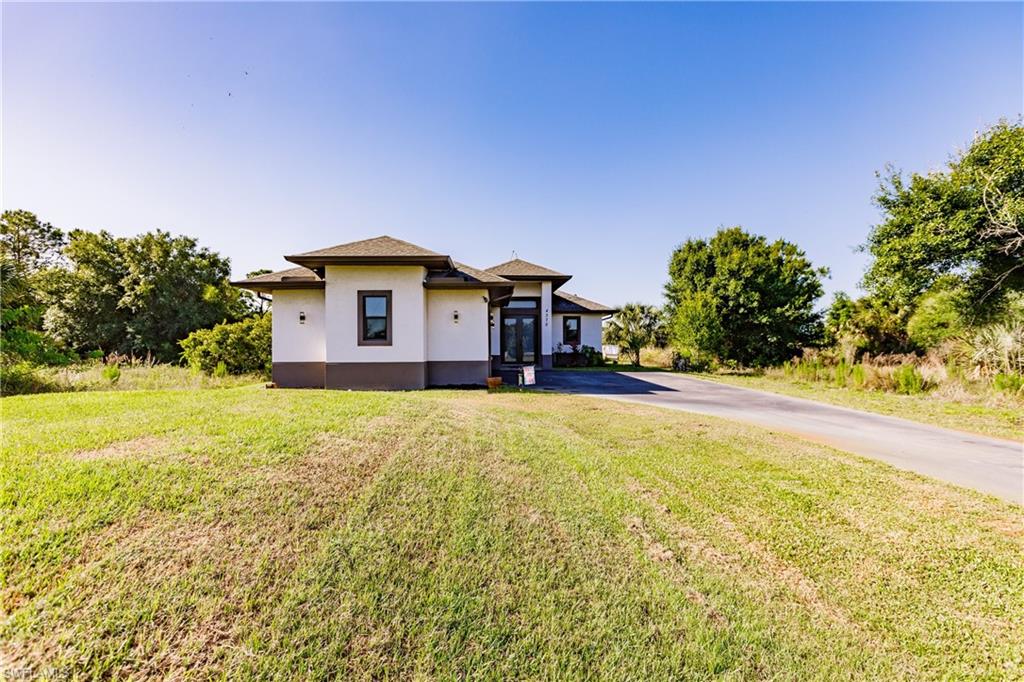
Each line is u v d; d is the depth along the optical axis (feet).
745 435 24.95
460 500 13.38
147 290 93.09
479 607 8.84
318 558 9.72
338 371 42.06
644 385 50.29
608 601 9.40
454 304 46.14
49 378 43.21
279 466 14.06
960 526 13.99
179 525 10.23
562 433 23.91
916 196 58.85
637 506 14.33
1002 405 36.65
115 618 7.50
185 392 30.91
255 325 56.80
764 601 9.95
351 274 42.24
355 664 7.23
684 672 7.65
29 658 6.63
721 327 71.05
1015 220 51.62
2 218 110.42
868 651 8.51
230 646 7.30
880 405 37.58
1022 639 9.00
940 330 57.16
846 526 13.85
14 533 9.25
